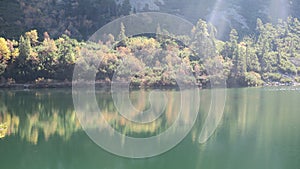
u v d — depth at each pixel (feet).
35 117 109.60
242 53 201.67
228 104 136.87
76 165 73.56
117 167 72.33
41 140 88.74
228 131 95.91
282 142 86.84
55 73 165.68
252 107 130.72
